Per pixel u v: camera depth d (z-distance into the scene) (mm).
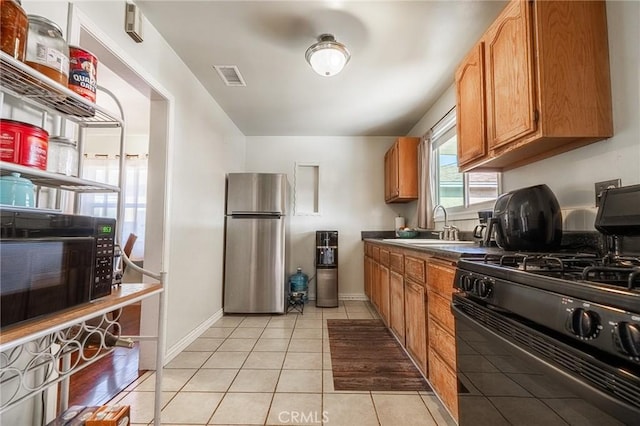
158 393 1313
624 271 702
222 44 2234
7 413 1076
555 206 1409
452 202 3084
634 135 1203
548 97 1300
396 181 3762
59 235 863
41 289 804
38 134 874
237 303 3508
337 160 4469
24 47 840
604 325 591
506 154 1619
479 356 1060
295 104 3322
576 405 656
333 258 4023
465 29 2041
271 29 2061
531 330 796
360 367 2146
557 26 1316
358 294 4328
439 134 3328
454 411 1379
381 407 1663
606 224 1153
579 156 1460
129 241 3584
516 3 1429
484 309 1029
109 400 1722
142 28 1877
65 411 1269
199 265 2824
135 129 4383
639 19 1186
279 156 4461
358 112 3543
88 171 4527
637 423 521
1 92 962
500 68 1573
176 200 2355
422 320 1825
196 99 2742
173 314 2303
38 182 1062
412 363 2213
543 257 1043
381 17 1928
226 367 2143
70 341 1064
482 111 1745
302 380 1957
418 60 2418
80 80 1045
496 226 1581
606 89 1295
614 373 573
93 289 982
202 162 2896
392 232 4391
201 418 1562
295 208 4426
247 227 3588
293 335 2814
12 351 1062
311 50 2129
